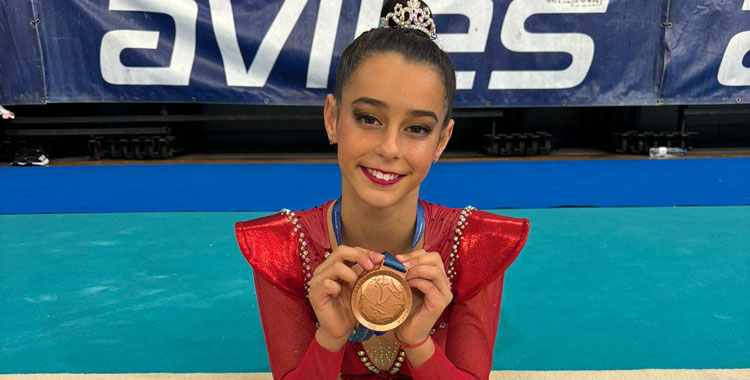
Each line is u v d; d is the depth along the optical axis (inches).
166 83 289.4
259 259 49.0
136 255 148.3
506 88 294.2
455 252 49.4
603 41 290.4
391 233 47.5
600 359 89.8
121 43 284.5
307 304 49.4
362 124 39.7
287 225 50.1
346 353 52.4
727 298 115.7
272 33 286.4
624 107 397.7
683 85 294.8
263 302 49.8
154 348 95.0
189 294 120.3
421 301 41.7
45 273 133.8
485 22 287.3
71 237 166.9
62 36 283.4
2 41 283.1
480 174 274.2
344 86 40.2
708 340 96.4
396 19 46.3
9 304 114.6
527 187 241.1
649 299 115.5
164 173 283.9
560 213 196.2
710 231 169.8
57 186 249.0
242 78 289.9
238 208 206.5
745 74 294.2
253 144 414.6
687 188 234.4
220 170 293.3
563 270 134.1
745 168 282.7
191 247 155.9
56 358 91.4
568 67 292.2
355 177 40.7
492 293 49.9
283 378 47.8
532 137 345.7
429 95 38.6
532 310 110.3
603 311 109.5
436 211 51.1
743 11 288.7
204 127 412.5
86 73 287.3
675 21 289.1
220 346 96.0
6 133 334.3
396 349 51.6
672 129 406.0
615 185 242.5
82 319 107.3
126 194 230.4
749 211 197.2
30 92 286.4
